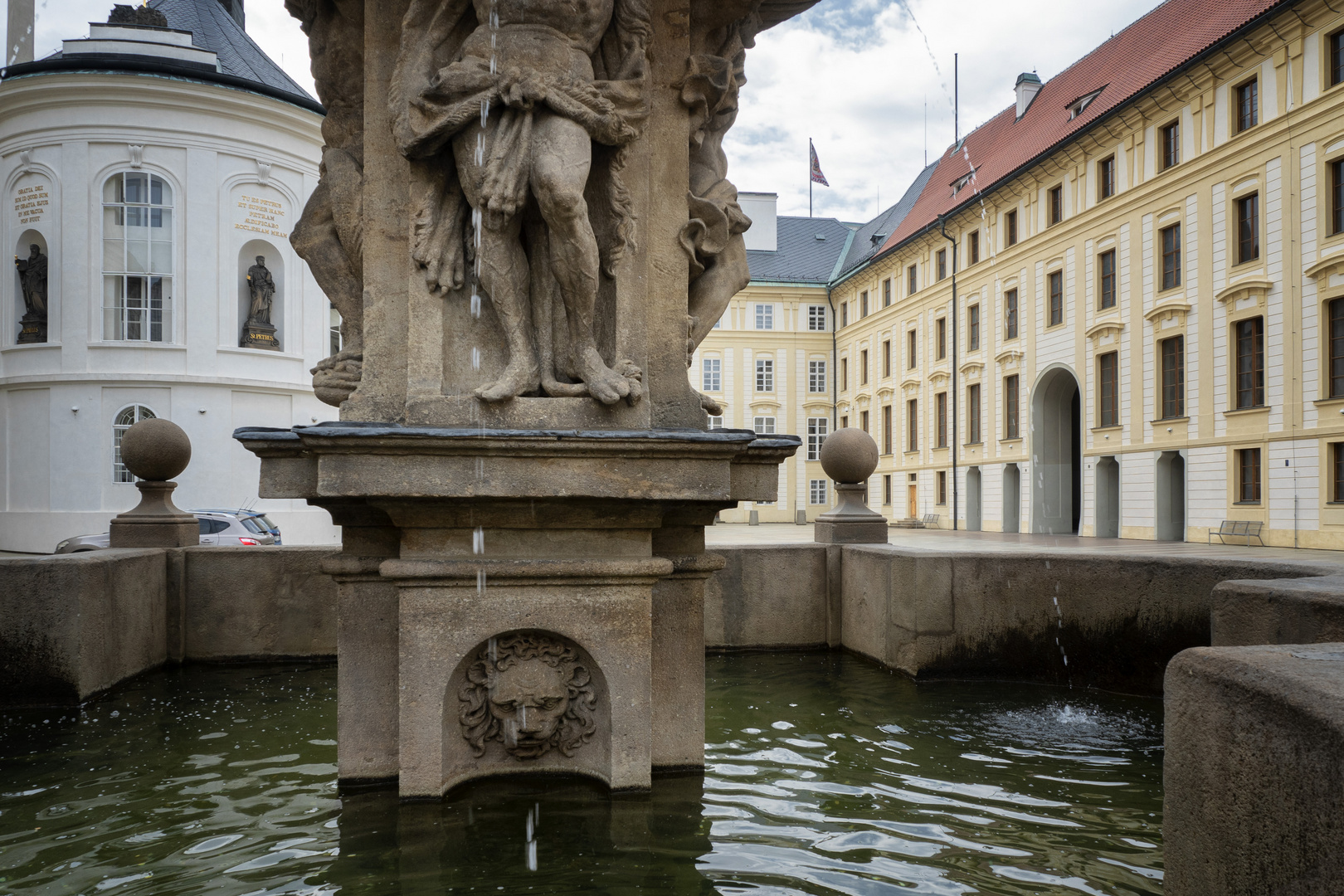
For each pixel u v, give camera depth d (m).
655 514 3.40
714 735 4.68
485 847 2.98
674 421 3.71
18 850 3.11
